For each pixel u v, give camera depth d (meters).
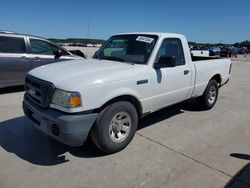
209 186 3.05
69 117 3.18
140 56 4.30
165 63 4.04
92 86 3.32
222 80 6.31
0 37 6.88
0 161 3.48
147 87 4.07
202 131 4.73
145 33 4.64
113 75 3.60
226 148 4.05
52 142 4.07
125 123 3.86
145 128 4.79
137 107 4.14
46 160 3.54
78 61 4.41
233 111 6.09
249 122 5.31
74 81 3.31
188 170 3.38
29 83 3.87
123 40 4.70
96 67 3.88
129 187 2.99
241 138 4.46
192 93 5.30
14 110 5.65
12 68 7.10
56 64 4.19
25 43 7.36
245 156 3.81
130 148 3.94
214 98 6.16
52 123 3.27
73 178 3.14
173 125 4.99
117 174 3.25
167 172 3.31
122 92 3.66
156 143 4.14
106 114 3.50
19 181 3.04
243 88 9.23
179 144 4.14
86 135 3.33
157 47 4.29
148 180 3.13
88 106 3.30
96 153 3.76
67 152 3.77
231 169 3.43
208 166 3.49
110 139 3.62
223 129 4.86
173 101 4.82
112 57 4.57
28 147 3.90
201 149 3.99
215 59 6.30
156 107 4.45
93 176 3.19
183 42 4.96
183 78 4.85
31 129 4.57
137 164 3.49
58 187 2.96
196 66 5.24
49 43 7.95
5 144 3.98
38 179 3.10
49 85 3.36
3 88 7.81
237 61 26.64
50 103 3.36
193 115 5.66
